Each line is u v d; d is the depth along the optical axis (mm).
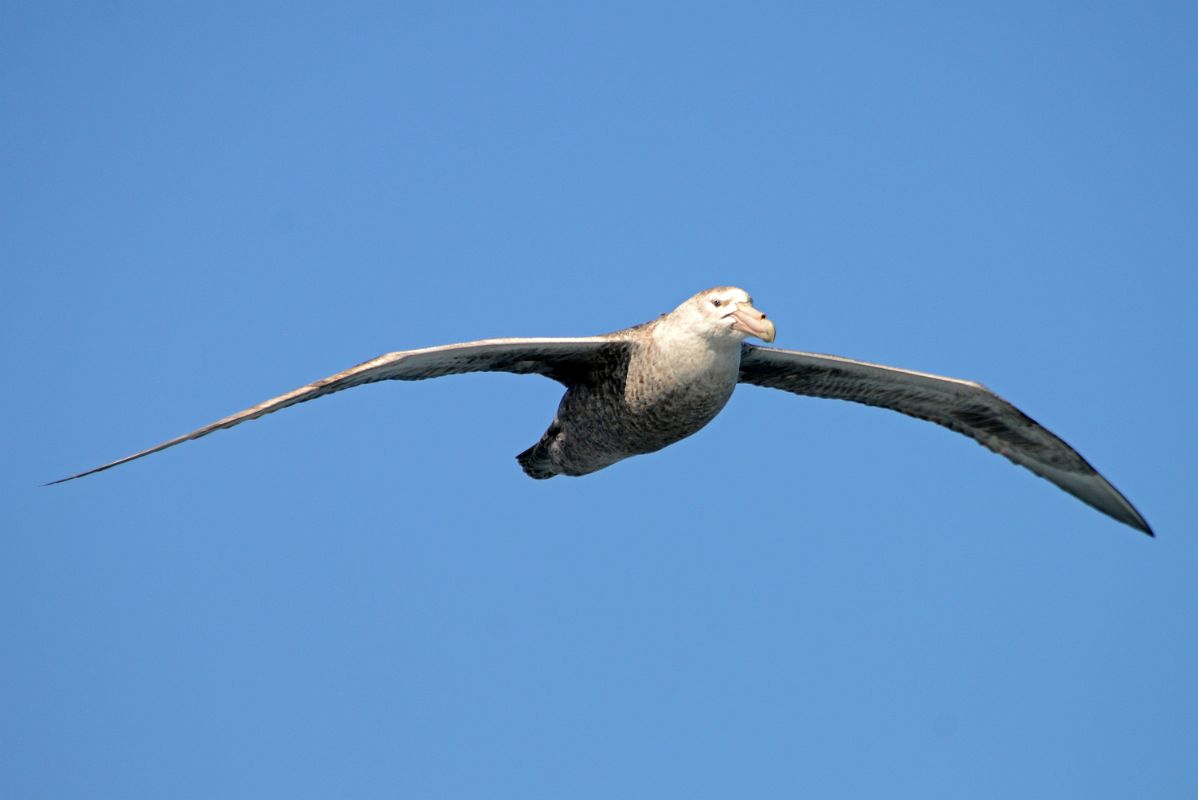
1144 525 17469
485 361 14859
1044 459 17328
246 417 13305
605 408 15594
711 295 14812
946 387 16406
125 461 12812
